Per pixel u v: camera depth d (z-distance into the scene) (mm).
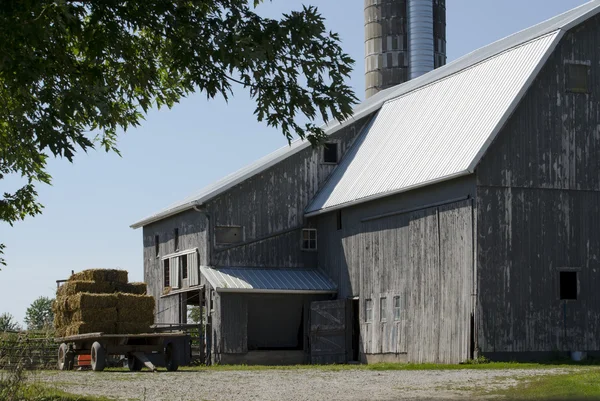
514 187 30156
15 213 18234
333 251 39250
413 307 33062
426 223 32438
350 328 37438
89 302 29750
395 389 19062
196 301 44875
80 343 29547
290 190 40875
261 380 22703
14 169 17953
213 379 23188
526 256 30047
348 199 37031
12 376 15492
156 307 45500
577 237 30812
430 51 59969
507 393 17219
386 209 35125
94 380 22781
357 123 42062
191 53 15609
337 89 16078
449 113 34500
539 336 29906
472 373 23812
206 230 39688
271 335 39719
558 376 20469
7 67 13492
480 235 29594
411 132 36625
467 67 36031
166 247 44625
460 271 30359
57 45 14867
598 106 31531
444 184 31516
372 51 61438
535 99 30672
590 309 30641
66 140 14195
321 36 16031
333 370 28000
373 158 38188
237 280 38438
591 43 31594
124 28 15664
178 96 18312
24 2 13352
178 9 15570
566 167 30906
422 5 59906
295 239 40719
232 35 15078
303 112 16016
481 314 29312
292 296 39281
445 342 30953
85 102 14227
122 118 17891
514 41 35250
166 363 28328
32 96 14484
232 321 38031
